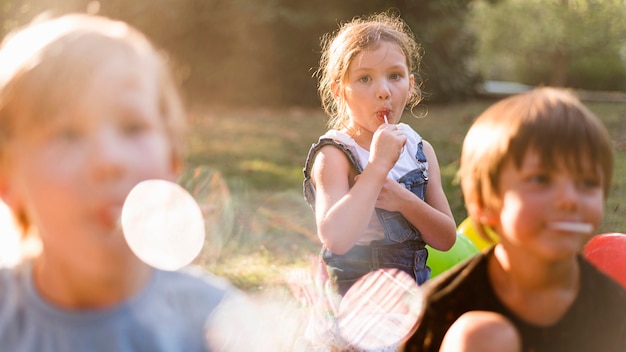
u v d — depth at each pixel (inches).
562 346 57.4
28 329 41.8
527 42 808.3
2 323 41.9
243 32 475.5
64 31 39.6
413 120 409.1
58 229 38.8
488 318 55.5
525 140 53.6
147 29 472.1
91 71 38.2
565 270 56.6
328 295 82.1
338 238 82.0
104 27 40.8
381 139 86.7
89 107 38.0
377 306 78.4
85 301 41.8
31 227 43.8
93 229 38.3
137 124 39.2
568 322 57.4
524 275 56.9
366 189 84.0
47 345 41.4
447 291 60.6
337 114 101.7
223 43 484.7
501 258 58.4
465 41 539.5
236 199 145.0
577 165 53.4
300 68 484.4
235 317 44.6
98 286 41.2
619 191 191.0
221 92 486.3
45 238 40.6
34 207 39.4
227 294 45.4
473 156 58.0
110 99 38.3
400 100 94.8
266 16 466.3
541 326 57.6
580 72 821.9
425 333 62.4
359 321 77.3
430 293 61.5
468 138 59.1
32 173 38.5
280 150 299.6
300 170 253.8
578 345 57.5
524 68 858.8
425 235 90.6
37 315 41.8
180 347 43.0
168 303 43.7
